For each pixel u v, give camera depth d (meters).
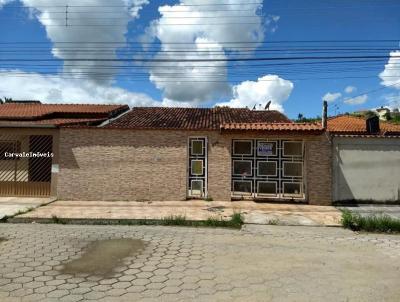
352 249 7.38
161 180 13.39
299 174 13.37
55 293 5.04
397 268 6.18
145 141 13.44
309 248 7.41
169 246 7.44
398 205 13.01
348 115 28.91
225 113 18.03
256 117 17.00
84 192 13.46
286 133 12.86
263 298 4.90
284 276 5.73
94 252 6.97
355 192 13.16
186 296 4.96
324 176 13.03
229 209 11.83
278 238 8.27
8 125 13.53
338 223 9.94
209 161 13.36
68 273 5.84
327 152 13.07
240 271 5.96
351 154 13.16
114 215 10.70
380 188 13.17
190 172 13.51
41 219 10.20
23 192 13.93
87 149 13.48
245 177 13.52
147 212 11.22
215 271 5.96
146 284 5.39
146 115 16.95
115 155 13.46
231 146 13.44
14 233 8.52
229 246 7.50
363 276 5.76
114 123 14.72
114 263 6.35
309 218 10.55
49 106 18.16
